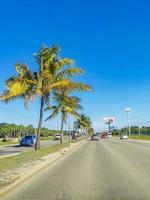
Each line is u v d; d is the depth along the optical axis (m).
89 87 39.25
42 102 40.62
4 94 37.75
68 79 39.25
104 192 13.66
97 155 36.12
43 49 39.03
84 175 19.19
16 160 26.80
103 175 19.05
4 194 13.46
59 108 60.22
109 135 161.62
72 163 27.17
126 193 13.40
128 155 35.41
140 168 22.52
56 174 19.94
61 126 70.44
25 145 64.38
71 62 39.22
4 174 18.78
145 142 80.31
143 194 13.16
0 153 41.41
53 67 39.22
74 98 59.88
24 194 13.45
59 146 54.97
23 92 37.97
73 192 13.74
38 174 20.02
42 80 39.09
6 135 135.62
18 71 38.28
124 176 18.48
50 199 12.39
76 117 59.91
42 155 33.31
